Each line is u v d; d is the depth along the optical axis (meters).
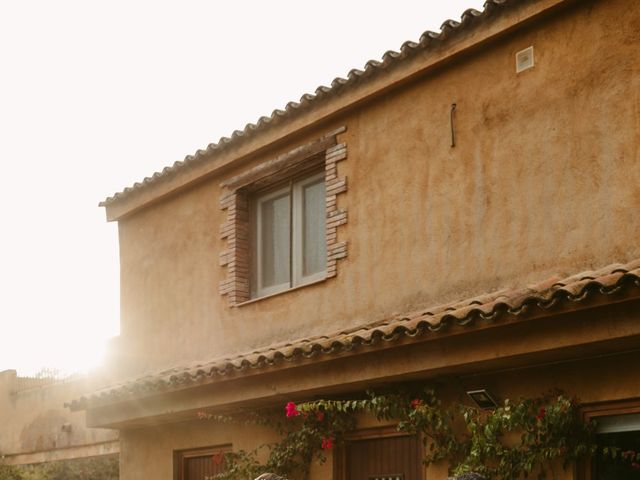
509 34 10.03
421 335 9.00
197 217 14.05
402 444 10.42
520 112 9.87
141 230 15.07
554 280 8.75
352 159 11.66
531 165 9.69
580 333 7.99
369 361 9.72
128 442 14.20
